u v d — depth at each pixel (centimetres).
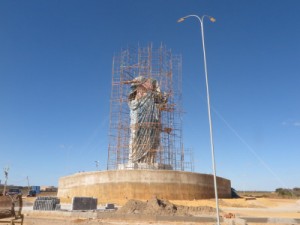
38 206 4800
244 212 4700
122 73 7756
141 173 6600
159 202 4381
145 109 7525
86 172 7056
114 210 4609
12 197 2331
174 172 6706
